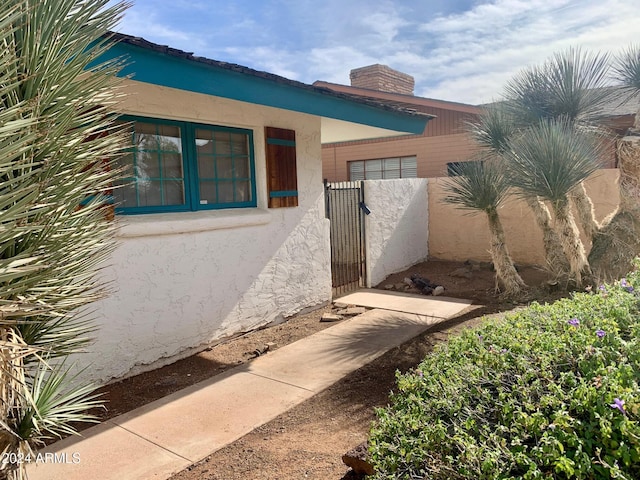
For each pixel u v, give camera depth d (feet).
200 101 17.12
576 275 21.13
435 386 7.75
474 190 23.20
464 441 6.03
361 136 28.91
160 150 16.60
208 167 18.28
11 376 5.84
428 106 45.14
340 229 27.35
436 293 25.90
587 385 6.36
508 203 30.91
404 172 47.88
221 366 16.31
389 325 20.30
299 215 21.90
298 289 22.08
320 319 21.66
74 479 9.91
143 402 13.66
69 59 7.11
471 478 5.66
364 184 28.48
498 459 5.68
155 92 15.65
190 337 17.17
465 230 33.37
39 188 5.80
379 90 49.65
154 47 12.82
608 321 8.33
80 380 13.93
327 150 52.70
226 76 15.34
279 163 20.44
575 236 20.80
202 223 17.12
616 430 5.48
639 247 21.50
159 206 16.56
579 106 22.12
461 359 8.59
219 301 18.22
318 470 9.78
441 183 34.22
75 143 6.49
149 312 15.81
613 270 21.44
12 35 6.03
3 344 5.34
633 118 27.25
